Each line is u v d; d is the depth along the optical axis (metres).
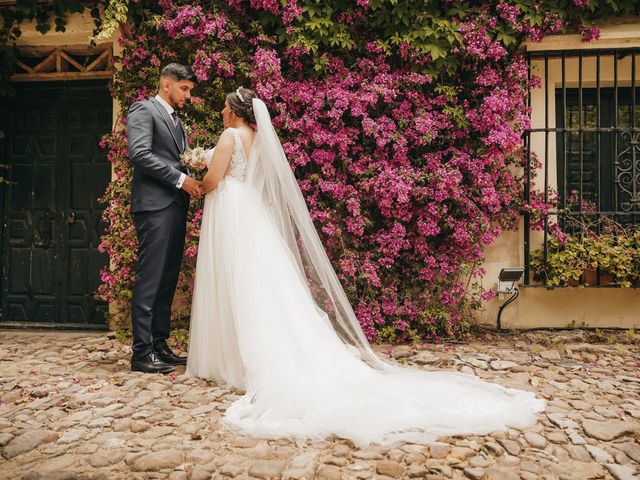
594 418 2.72
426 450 2.30
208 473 2.09
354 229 4.54
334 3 4.56
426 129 4.47
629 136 4.96
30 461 2.24
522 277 4.84
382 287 4.60
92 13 4.97
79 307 5.43
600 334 4.60
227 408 2.81
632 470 2.14
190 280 4.91
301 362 3.04
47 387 3.21
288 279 3.34
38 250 5.48
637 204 4.76
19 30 5.11
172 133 3.68
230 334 3.31
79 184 5.46
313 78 4.70
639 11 4.73
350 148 4.74
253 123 3.66
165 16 4.57
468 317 4.91
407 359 3.96
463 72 4.77
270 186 3.53
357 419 2.49
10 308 5.48
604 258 4.57
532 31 4.51
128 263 4.79
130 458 2.22
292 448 2.35
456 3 4.57
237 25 4.55
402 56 4.52
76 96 5.46
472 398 2.80
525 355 4.04
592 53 4.79
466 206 4.63
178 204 3.69
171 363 3.82
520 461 2.22
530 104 4.91
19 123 5.48
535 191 4.80
